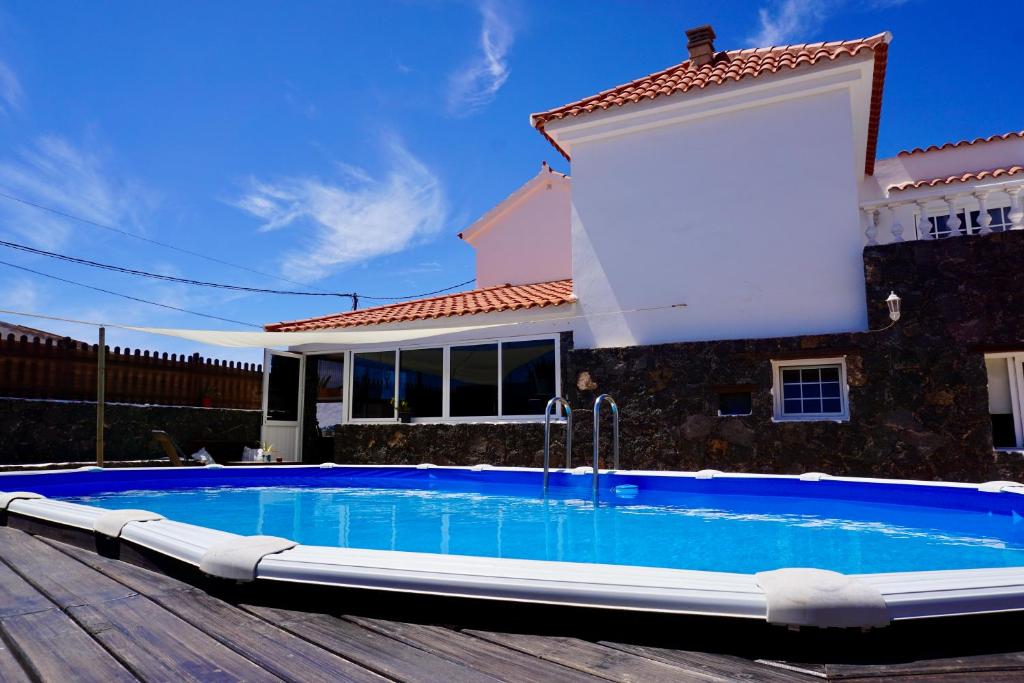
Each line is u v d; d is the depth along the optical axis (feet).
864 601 7.75
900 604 7.85
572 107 44.29
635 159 41.78
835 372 35.83
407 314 49.26
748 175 38.65
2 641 8.52
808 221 36.94
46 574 12.16
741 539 21.59
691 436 37.14
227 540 11.51
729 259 38.52
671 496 29.27
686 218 39.91
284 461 50.65
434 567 9.59
